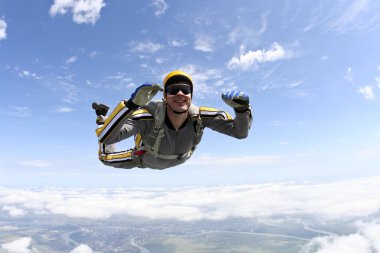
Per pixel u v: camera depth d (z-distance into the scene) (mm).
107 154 2271
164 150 1728
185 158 1856
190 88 1562
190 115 1684
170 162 1822
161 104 1622
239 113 1559
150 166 1960
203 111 1723
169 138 1682
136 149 1951
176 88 1521
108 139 1479
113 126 1433
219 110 1766
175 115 1604
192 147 1822
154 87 1320
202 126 1746
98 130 1557
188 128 1703
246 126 1614
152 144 1679
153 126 1629
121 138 1531
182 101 1538
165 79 1570
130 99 1368
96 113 1976
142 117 1599
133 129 1577
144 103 1369
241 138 1696
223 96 1533
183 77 1534
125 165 2209
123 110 1392
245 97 1478
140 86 1303
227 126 1720
